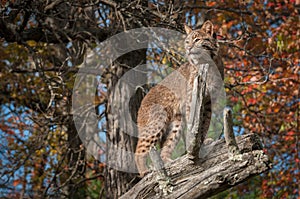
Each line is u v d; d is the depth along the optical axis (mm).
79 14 12734
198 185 6266
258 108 14789
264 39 14797
